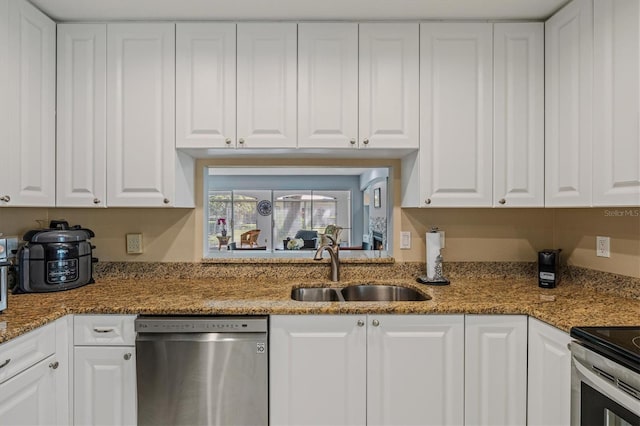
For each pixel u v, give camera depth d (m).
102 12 1.86
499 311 1.63
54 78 1.92
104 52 1.93
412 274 2.26
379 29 1.93
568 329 1.36
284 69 1.93
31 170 1.77
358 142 1.93
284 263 2.26
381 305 1.66
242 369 1.62
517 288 1.99
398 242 2.28
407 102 1.93
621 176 1.45
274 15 1.89
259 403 1.62
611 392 1.13
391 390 1.64
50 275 1.86
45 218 2.21
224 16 1.90
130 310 1.63
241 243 5.70
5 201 1.62
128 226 2.25
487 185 1.92
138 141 1.93
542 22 1.93
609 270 1.84
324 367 1.64
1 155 1.60
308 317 1.64
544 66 1.92
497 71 1.93
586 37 1.63
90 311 1.63
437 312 1.63
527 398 1.63
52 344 1.53
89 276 2.07
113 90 1.93
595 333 1.26
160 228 2.26
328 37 1.93
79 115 1.93
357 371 1.64
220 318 1.62
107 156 1.93
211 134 1.93
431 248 2.13
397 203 2.29
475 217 2.27
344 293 2.16
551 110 1.86
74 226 2.10
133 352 1.63
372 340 1.64
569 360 1.39
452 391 1.64
